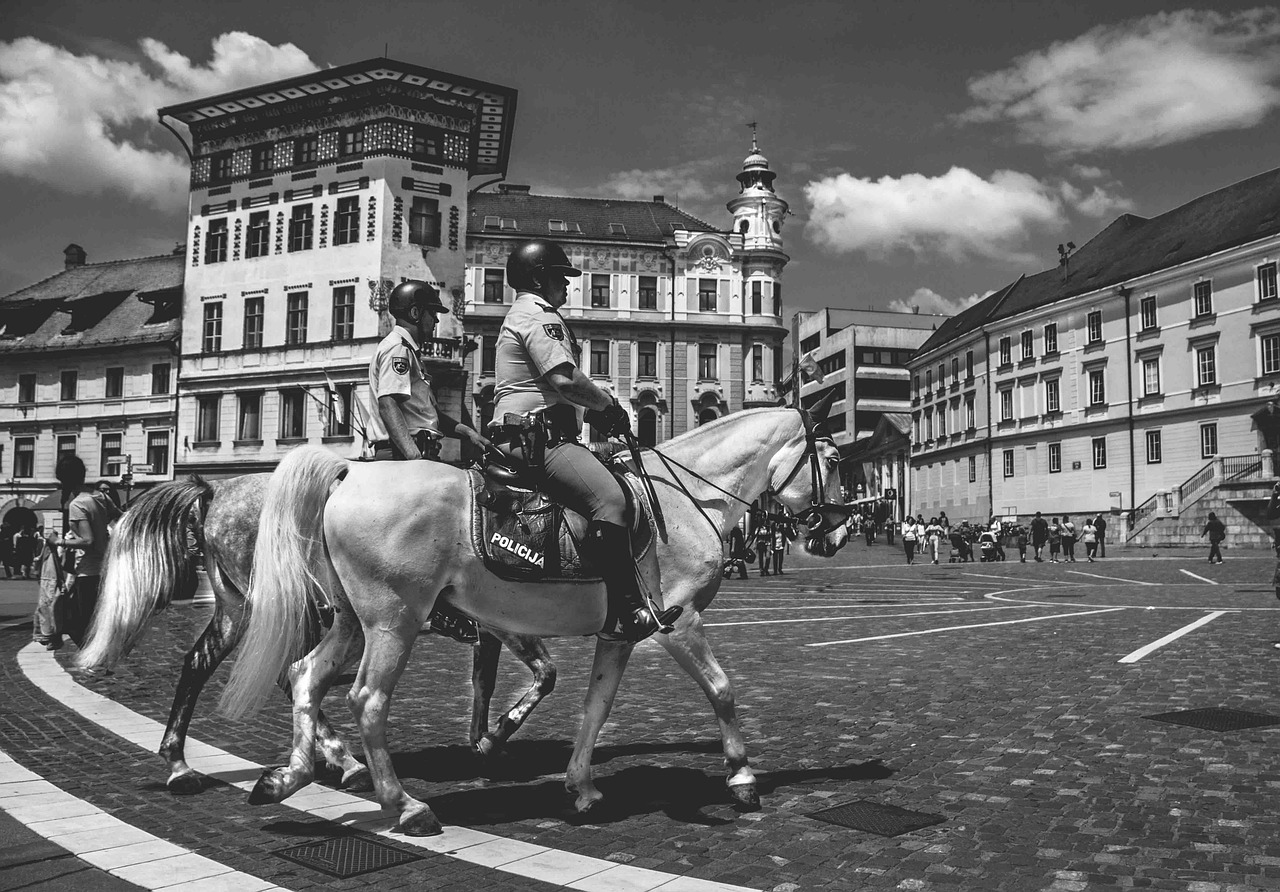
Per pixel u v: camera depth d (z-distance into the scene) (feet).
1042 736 20.99
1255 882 12.47
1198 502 144.87
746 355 198.80
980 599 63.00
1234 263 154.40
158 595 17.71
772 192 202.90
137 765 19.25
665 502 17.12
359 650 16.72
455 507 15.49
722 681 16.58
